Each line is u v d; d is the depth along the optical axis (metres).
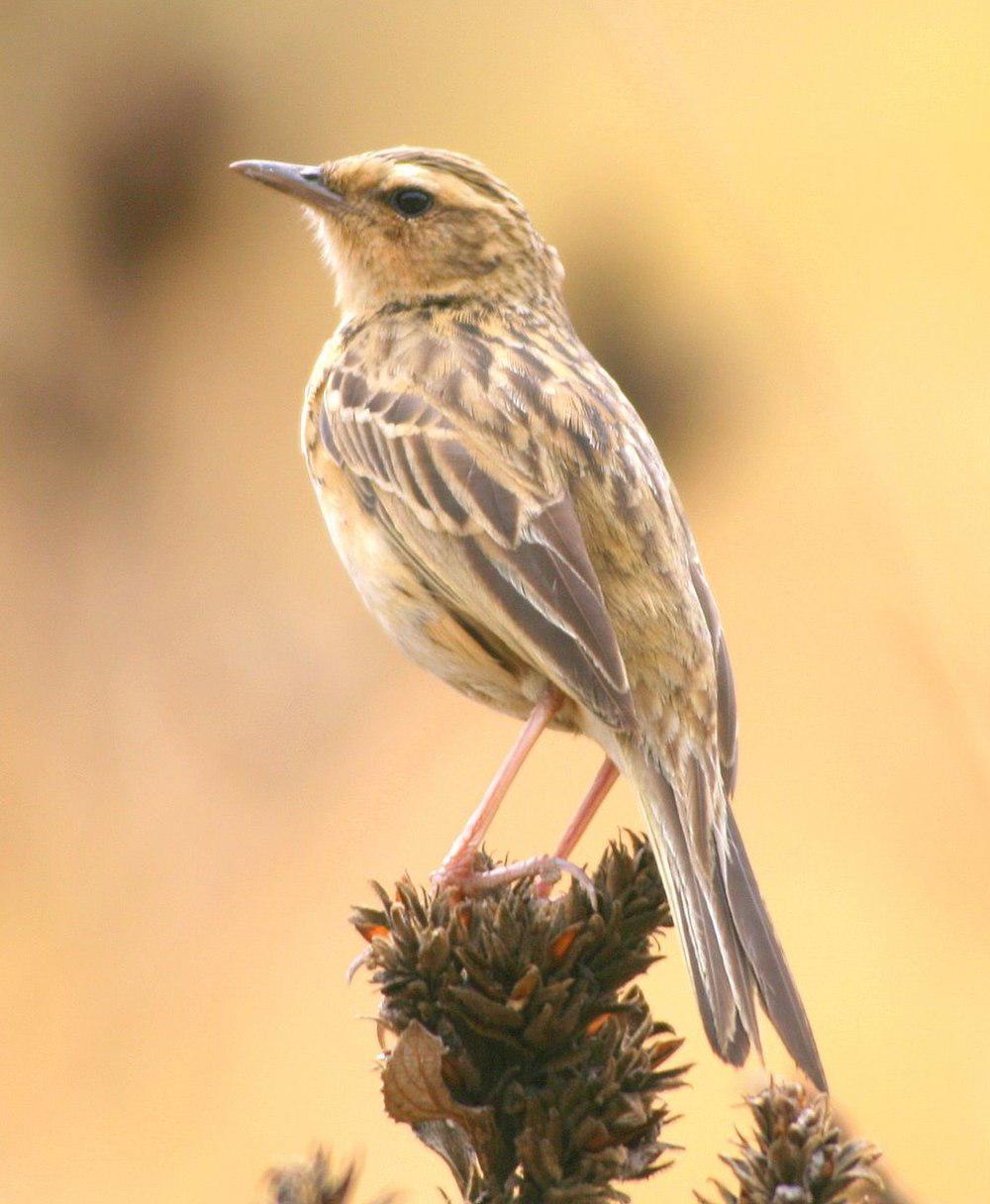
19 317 13.63
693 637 8.32
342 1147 11.90
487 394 8.93
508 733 13.50
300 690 13.47
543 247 10.28
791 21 14.18
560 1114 6.20
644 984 12.06
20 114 13.69
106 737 13.15
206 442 13.91
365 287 10.20
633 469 8.64
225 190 13.87
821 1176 5.96
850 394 12.48
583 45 14.20
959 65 13.91
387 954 6.37
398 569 8.91
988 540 11.46
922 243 13.63
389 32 14.26
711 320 12.95
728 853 7.74
